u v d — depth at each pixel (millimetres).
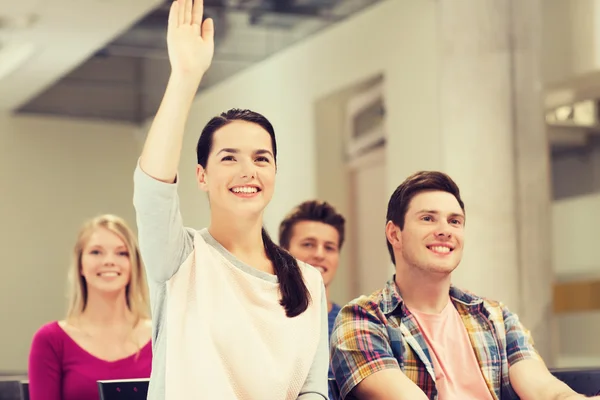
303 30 9438
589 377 3068
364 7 8641
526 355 2703
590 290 6941
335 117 9445
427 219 2654
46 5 7977
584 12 6715
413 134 7922
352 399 2598
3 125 13000
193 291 2080
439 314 2678
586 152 7180
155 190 1997
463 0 7160
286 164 9797
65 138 13336
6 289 12891
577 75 6797
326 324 2229
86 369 3717
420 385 2582
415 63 7906
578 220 7156
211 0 8711
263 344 2059
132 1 7887
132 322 3855
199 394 1984
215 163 2170
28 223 13055
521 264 6945
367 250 9117
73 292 3838
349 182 9422
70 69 10297
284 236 3902
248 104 10539
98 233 3822
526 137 7051
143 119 13516
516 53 7062
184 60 2008
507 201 6988
